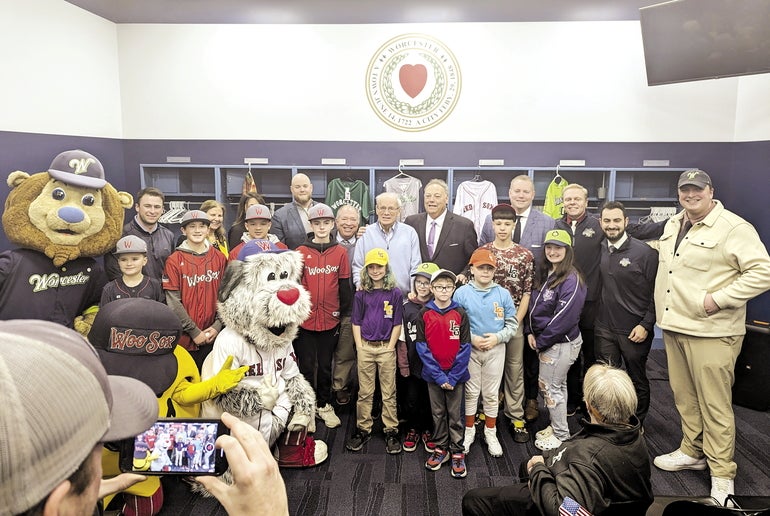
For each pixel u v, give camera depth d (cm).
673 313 271
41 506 47
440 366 285
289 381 259
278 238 423
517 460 297
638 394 322
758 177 485
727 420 257
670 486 270
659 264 285
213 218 398
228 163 546
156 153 544
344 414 356
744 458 299
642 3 494
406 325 315
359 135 541
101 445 57
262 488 67
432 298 307
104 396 57
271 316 229
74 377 52
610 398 160
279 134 542
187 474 124
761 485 271
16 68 397
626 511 155
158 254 362
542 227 380
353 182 540
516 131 534
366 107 537
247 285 234
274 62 532
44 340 52
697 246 260
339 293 343
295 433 281
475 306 300
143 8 504
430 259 368
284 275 241
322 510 250
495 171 557
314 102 537
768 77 470
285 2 511
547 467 169
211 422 128
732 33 383
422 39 523
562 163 526
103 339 208
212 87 536
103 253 281
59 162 258
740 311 257
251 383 240
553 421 308
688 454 284
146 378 208
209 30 528
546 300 304
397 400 345
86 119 482
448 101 532
